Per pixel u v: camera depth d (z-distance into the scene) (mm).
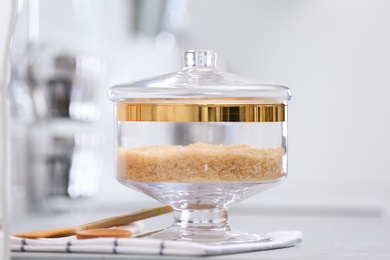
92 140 2156
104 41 3078
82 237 1002
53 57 2109
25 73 2100
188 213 1021
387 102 3266
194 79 1001
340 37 3295
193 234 1006
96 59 2180
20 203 2109
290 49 3342
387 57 3262
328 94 3297
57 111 2100
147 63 3471
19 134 2104
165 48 3531
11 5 926
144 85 988
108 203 2283
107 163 3133
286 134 1038
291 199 2611
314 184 3242
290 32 3338
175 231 1018
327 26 3301
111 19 3221
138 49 3445
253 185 985
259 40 3377
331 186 3227
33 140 2104
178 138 976
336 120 3283
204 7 3428
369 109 3270
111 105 3139
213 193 985
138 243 928
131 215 1107
